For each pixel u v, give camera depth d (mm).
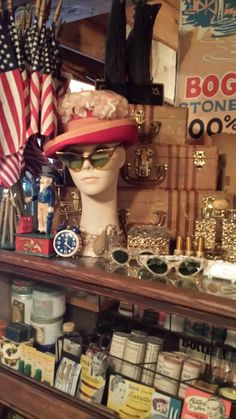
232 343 765
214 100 1188
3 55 872
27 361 914
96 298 896
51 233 875
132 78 958
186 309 648
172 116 931
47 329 920
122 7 940
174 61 1628
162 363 771
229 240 797
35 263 832
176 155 918
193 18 1197
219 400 677
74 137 788
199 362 761
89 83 1644
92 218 873
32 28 878
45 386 866
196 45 1202
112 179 838
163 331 848
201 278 733
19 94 873
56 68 911
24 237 872
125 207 923
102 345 875
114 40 937
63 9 1345
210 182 927
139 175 910
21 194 918
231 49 1150
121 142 821
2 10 885
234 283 701
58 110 869
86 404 804
